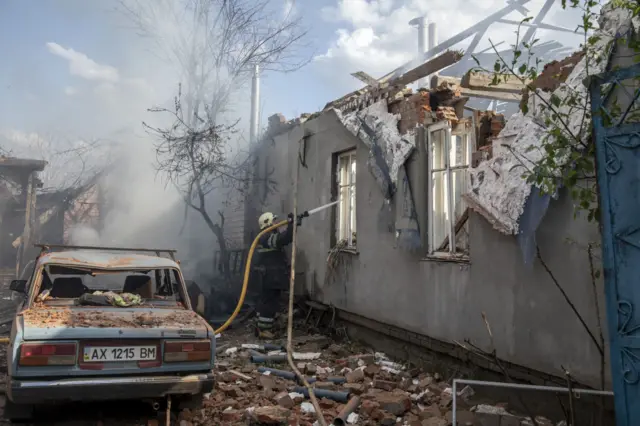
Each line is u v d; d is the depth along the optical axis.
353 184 8.62
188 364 4.36
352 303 8.09
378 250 7.43
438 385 5.63
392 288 7.05
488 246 5.32
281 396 4.99
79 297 5.23
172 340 4.35
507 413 4.14
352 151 8.62
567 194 4.38
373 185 7.63
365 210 7.84
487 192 5.18
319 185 9.47
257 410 4.57
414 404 5.11
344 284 8.37
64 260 5.21
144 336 4.25
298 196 10.35
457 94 6.68
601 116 3.11
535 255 4.67
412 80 7.52
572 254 4.33
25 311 4.52
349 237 8.59
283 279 9.12
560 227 4.45
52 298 5.04
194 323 4.66
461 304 5.70
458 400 4.36
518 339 4.89
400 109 7.21
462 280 5.70
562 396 4.20
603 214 3.07
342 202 8.88
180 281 5.55
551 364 4.52
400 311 6.85
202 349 4.43
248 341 8.30
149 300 5.42
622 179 3.01
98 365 4.10
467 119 6.17
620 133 3.04
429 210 6.47
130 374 4.16
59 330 4.02
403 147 6.82
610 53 3.90
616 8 3.97
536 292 4.69
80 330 4.06
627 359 2.93
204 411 4.79
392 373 6.20
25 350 3.88
